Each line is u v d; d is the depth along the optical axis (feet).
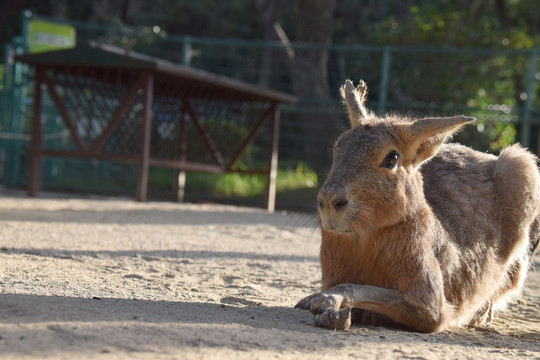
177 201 58.49
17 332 12.67
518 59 66.54
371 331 16.33
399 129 16.76
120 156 48.88
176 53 73.92
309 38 79.20
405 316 16.66
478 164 21.34
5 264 21.63
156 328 13.98
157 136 56.95
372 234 16.48
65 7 116.98
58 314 14.51
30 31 61.67
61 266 22.41
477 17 106.42
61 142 66.18
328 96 78.33
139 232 33.55
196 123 56.85
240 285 22.25
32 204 44.91
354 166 16.16
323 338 14.83
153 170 73.26
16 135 61.67
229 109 59.57
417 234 16.60
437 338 16.70
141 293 18.94
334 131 70.38
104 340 12.72
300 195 63.98
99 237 30.73
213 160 57.52
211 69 74.08
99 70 50.37
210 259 26.99
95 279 20.51
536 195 20.65
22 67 61.67
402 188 16.34
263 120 56.44
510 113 58.54
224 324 15.26
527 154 20.95
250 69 76.23
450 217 19.10
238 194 67.51
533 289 27.63
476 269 18.97
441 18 71.05
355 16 124.67
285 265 27.17
